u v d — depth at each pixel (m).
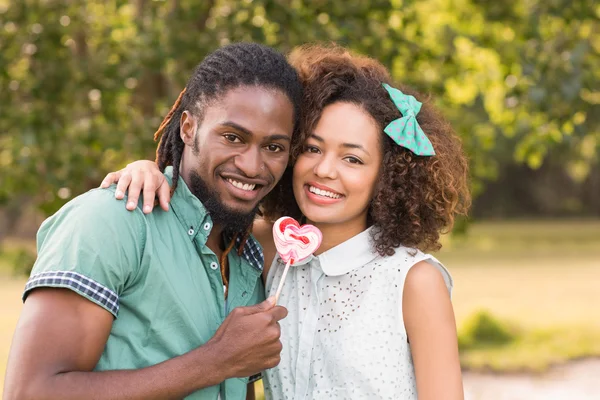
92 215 2.13
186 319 2.23
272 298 2.31
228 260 2.48
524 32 5.54
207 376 2.12
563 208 32.06
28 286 2.06
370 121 2.55
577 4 5.42
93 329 2.07
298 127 2.55
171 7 5.26
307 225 2.51
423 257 2.55
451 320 2.52
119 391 2.03
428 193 2.65
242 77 2.27
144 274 2.19
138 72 5.14
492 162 6.30
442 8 6.47
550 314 10.10
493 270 15.20
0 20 5.25
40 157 5.05
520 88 5.52
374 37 5.10
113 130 5.15
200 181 2.32
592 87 5.18
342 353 2.52
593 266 15.70
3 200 5.69
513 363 7.36
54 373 1.99
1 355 7.90
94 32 5.71
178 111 2.46
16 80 5.35
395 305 2.52
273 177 2.34
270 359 2.21
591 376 7.06
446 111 5.87
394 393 2.49
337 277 2.60
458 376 2.49
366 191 2.58
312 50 2.81
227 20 5.03
